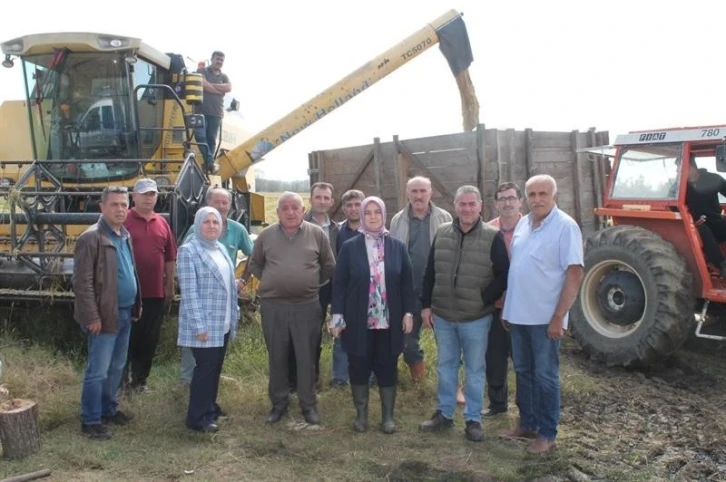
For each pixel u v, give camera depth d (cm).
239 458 432
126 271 471
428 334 676
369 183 892
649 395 557
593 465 419
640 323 605
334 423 493
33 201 642
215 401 500
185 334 467
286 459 432
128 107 778
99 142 780
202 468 417
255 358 618
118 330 461
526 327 439
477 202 456
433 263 479
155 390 549
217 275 470
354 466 420
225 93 899
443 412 477
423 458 430
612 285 641
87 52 767
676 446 453
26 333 663
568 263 419
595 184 852
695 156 662
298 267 482
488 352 505
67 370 575
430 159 817
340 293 475
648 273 600
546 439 438
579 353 679
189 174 688
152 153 827
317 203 585
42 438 455
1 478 394
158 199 696
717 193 648
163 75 848
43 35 751
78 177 770
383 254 471
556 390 438
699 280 614
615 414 512
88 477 401
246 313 712
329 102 898
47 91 779
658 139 648
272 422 492
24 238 630
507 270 455
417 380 559
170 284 553
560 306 422
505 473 405
